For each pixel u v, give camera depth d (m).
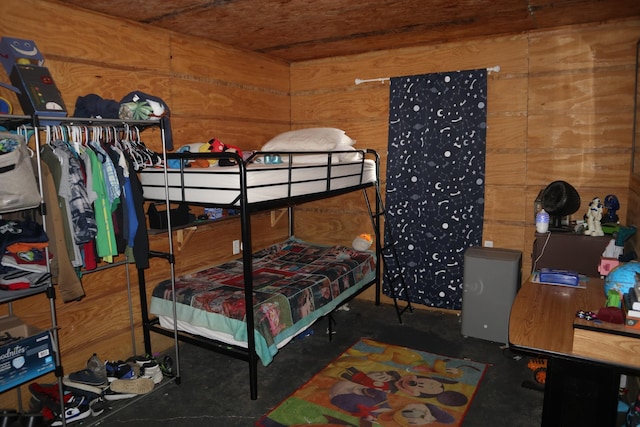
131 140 2.68
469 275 3.22
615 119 3.07
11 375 1.88
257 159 3.10
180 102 3.17
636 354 1.42
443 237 3.65
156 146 2.95
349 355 3.03
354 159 3.44
